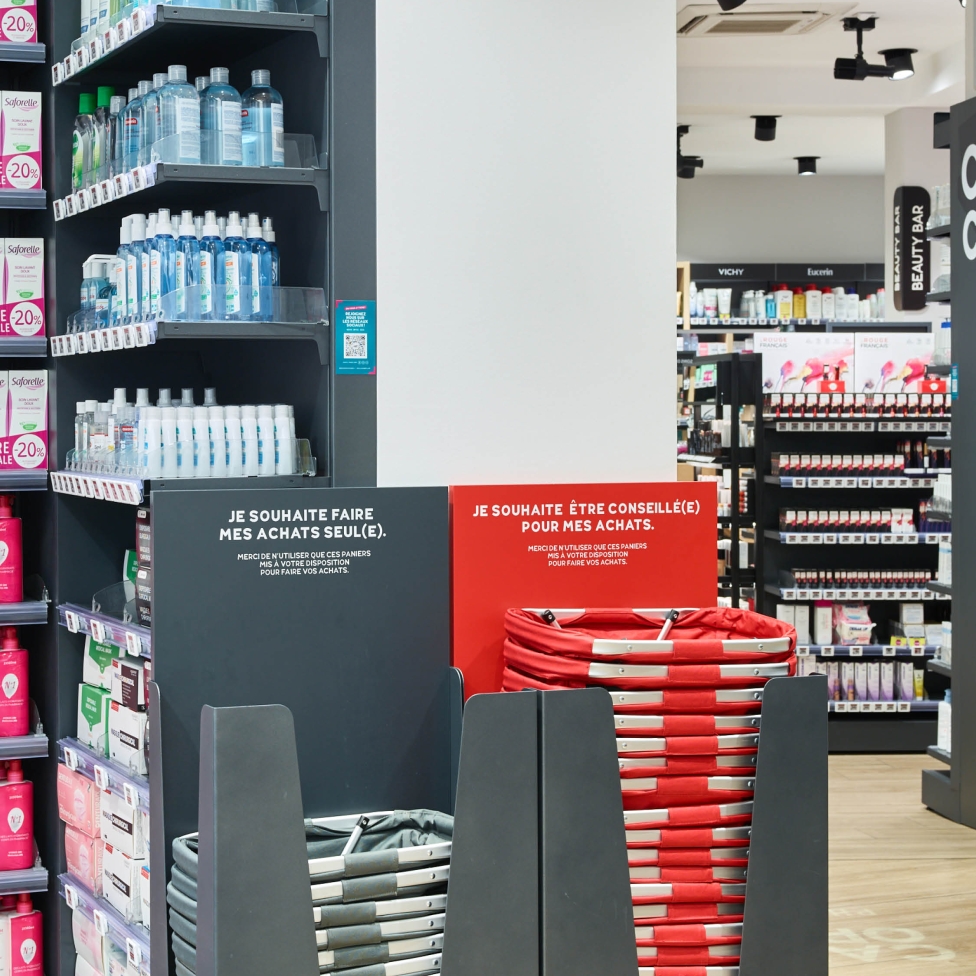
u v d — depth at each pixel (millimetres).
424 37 3004
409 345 3021
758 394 7180
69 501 3713
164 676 2586
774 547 7535
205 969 2289
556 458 3145
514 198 3088
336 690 2721
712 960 2557
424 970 2430
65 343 3578
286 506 2680
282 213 3297
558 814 2424
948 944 4070
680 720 2521
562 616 2842
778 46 9273
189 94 2914
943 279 6027
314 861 2346
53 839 3766
